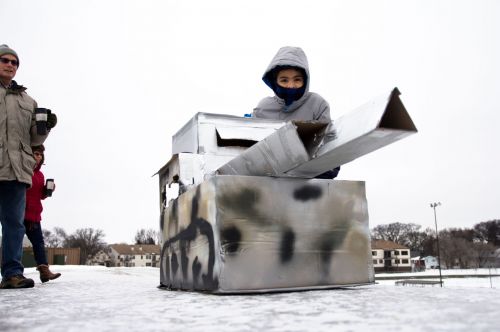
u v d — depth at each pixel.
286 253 1.87
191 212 2.04
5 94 2.80
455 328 0.93
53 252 31.22
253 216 1.84
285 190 1.91
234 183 1.83
